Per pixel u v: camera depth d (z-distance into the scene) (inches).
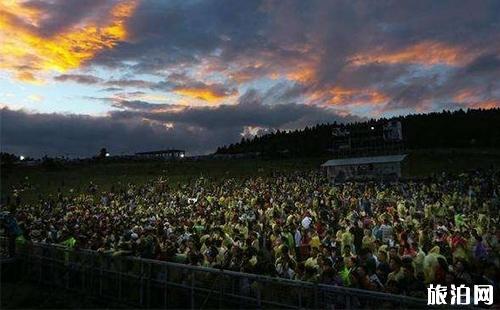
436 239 546.3
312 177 2847.0
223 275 422.6
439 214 937.5
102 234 668.1
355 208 1019.3
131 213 1246.3
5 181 3368.6
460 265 375.2
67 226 805.9
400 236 520.4
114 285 529.3
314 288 353.7
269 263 450.6
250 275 398.6
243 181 2812.5
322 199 1234.0
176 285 461.1
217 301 424.8
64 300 545.3
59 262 612.1
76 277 583.2
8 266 681.6
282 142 6796.3
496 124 6397.6
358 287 373.7
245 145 7401.6
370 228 653.9
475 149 4749.0
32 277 659.4
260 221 829.8
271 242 577.6
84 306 519.2
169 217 956.6
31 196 2723.9
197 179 3223.4
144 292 493.0
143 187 2753.4
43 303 538.0
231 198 1483.8
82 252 579.2
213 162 4616.1
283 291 375.9
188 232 704.4
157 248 536.7
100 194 2694.4
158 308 476.4
